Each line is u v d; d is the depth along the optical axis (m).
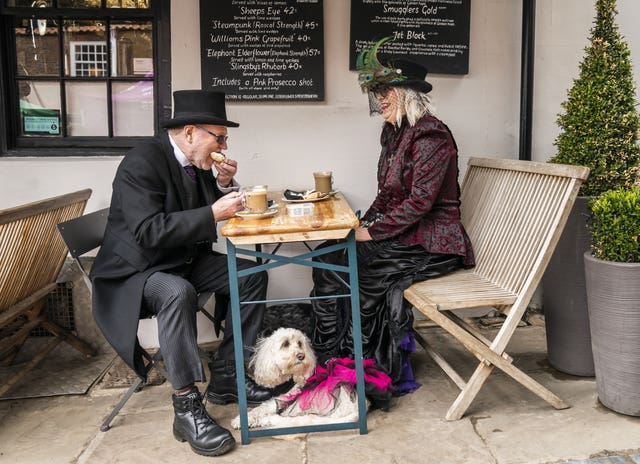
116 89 3.46
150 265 2.52
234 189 2.88
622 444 2.28
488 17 3.46
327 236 2.18
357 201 3.54
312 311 3.21
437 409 2.63
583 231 2.68
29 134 3.47
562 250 2.75
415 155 2.74
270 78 3.38
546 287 2.91
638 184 2.67
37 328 3.40
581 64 2.80
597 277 2.42
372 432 2.45
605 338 2.44
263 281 2.74
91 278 2.55
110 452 2.38
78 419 2.67
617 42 2.70
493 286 2.68
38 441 2.49
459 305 2.48
